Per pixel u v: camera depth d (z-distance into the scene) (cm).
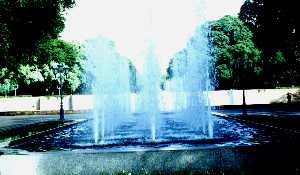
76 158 738
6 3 1472
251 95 3750
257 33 2564
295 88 3781
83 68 4862
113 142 1123
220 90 3772
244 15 3206
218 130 1350
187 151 737
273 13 2134
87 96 3853
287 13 1919
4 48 1551
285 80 4200
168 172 730
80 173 737
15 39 1738
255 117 1816
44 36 1880
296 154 754
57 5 1756
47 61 2416
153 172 729
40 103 3894
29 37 1812
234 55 4050
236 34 4088
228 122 1689
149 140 1123
